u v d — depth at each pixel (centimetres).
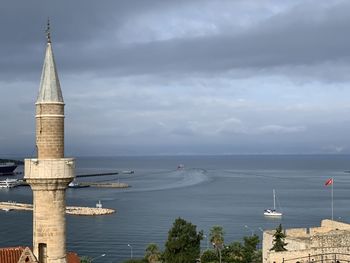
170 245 10431
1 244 17175
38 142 3575
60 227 3597
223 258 11725
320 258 8381
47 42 3622
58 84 3603
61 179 3550
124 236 18738
